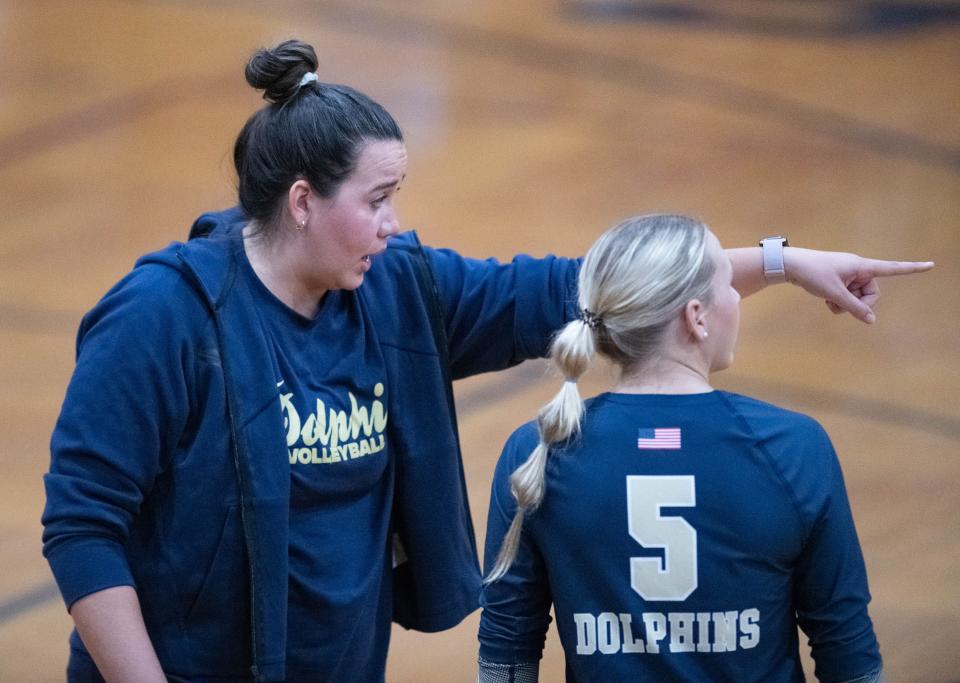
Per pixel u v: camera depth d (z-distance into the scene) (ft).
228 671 24.03
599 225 65.46
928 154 73.10
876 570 41.24
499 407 51.47
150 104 80.53
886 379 52.70
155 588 23.59
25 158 74.02
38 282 61.16
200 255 23.72
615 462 21.35
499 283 27.12
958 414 50.06
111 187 70.49
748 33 91.71
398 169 23.93
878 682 21.30
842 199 67.82
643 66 86.43
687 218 22.48
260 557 23.13
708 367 22.52
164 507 23.47
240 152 24.38
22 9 96.37
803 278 27.09
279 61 23.47
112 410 22.53
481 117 79.15
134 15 94.94
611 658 21.43
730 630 21.02
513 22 94.17
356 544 24.82
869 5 96.27
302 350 24.34
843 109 79.25
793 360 54.34
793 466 21.04
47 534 22.54
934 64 85.05
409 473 25.91
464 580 27.22
